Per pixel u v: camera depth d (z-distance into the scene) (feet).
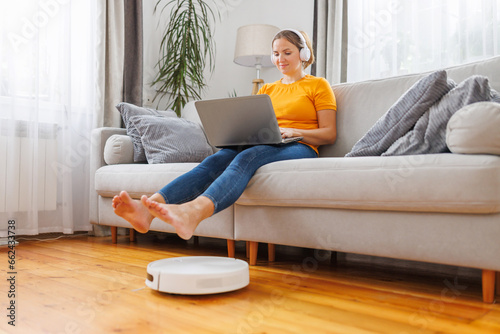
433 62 9.21
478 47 8.68
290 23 11.97
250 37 10.78
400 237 4.29
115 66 9.61
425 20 9.30
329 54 10.48
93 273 5.00
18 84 8.07
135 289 4.23
